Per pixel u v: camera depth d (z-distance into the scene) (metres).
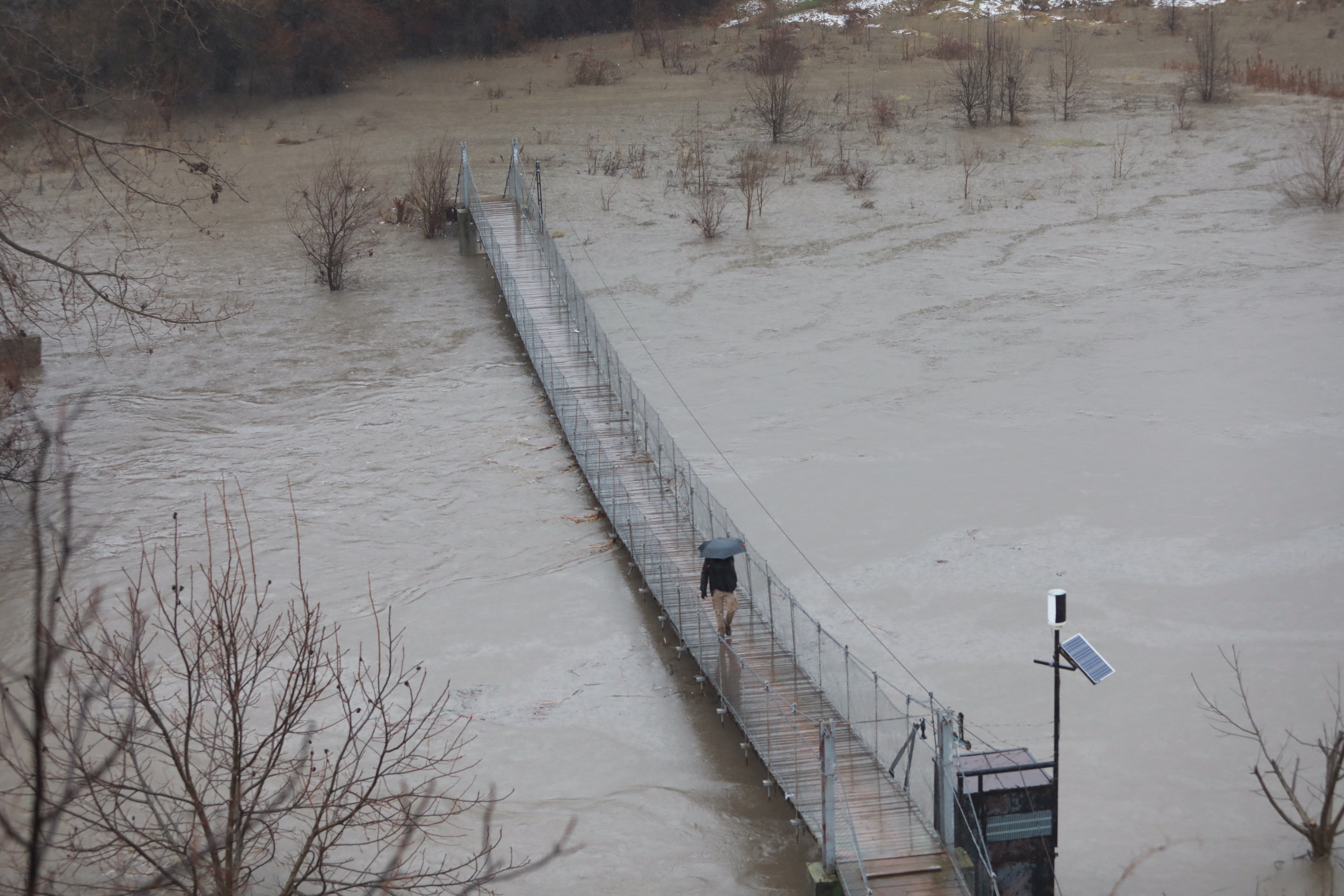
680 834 15.56
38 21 44.44
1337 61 62.28
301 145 54.59
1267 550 21.84
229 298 37.91
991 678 18.48
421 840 15.40
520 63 69.31
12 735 16.06
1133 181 46.94
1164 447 26.16
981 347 32.50
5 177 47.16
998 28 71.25
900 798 14.95
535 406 30.28
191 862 11.42
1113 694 18.00
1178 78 61.53
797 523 23.64
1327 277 36.25
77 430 28.98
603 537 23.92
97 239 42.59
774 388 30.34
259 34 60.53
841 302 36.28
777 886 14.55
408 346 34.22
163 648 19.75
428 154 51.50
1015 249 40.44
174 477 26.77
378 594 22.00
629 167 50.19
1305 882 14.36
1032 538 22.67
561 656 19.92
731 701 17.61
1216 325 33.19
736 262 40.03
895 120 55.66
